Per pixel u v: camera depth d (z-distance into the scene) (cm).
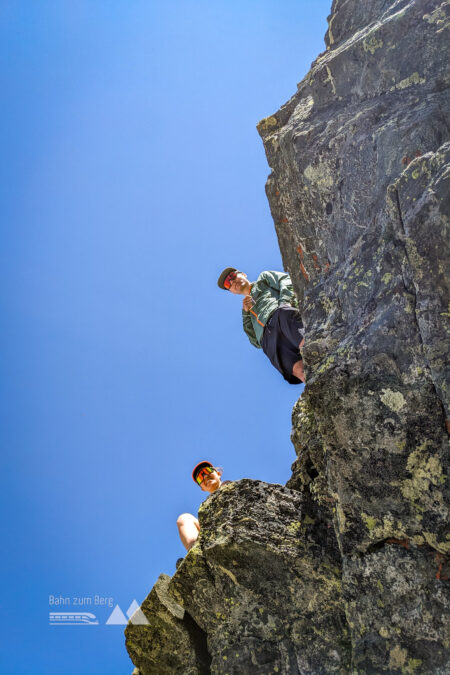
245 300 454
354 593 300
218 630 367
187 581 376
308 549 335
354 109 348
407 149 310
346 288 327
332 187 347
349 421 301
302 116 378
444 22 317
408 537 287
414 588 283
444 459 273
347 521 304
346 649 313
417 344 285
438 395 275
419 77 324
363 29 363
